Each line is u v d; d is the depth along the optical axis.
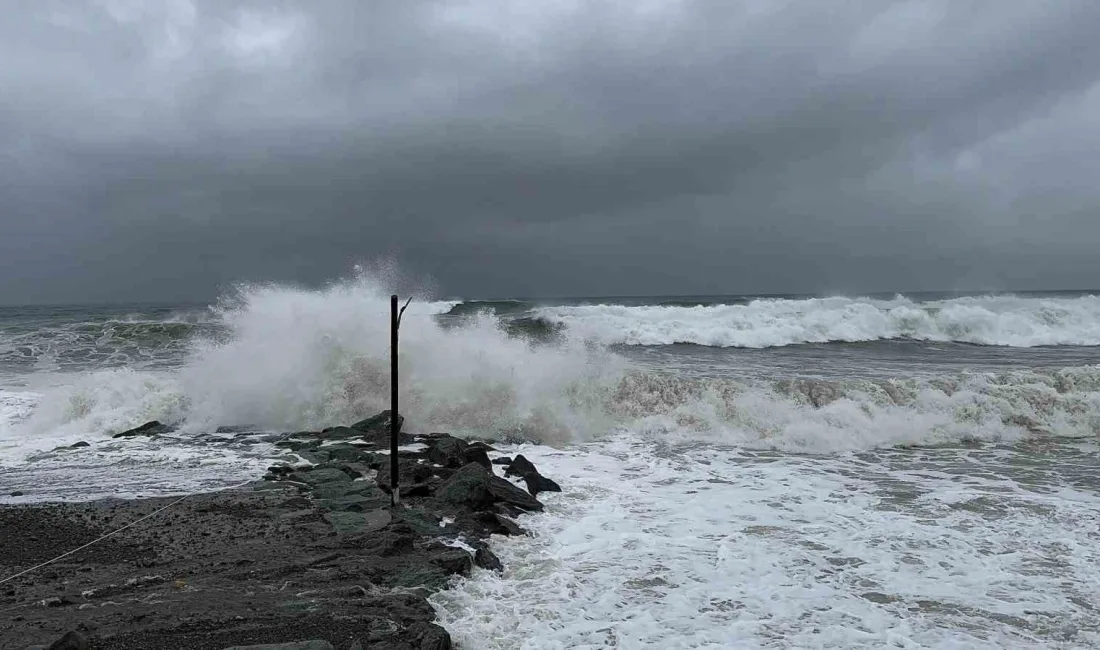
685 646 4.07
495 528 6.05
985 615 4.57
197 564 4.92
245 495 6.71
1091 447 10.25
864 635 4.25
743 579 5.12
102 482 7.18
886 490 7.75
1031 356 18.50
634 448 9.84
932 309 24.12
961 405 11.65
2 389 13.05
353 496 6.64
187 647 3.64
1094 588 5.03
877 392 11.96
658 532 6.18
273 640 3.75
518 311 32.69
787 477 8.30
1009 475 8.52
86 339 19.55
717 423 10.98
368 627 3.95
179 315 30.78
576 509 6.84
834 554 5.68
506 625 4.27
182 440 9.28
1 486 7.02
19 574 4.74
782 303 26.03
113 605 4.20
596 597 4.74
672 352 19.20
